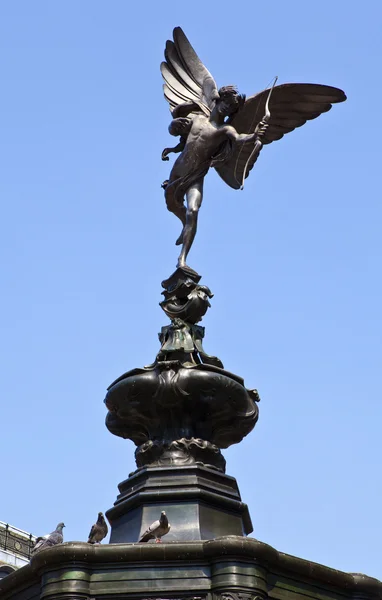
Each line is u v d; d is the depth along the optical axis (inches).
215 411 624.1
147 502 588.7
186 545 522.9
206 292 664.4
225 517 592.1
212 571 520.1
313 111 746.2
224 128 699.4
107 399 634.8
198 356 640.4
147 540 546.0
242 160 733.3
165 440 621.6
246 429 634.2
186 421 625.6
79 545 521.7
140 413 627.2
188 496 588.1
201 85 738.2
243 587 513.7
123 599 516.4
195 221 689.0
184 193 705.0
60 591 516.4
